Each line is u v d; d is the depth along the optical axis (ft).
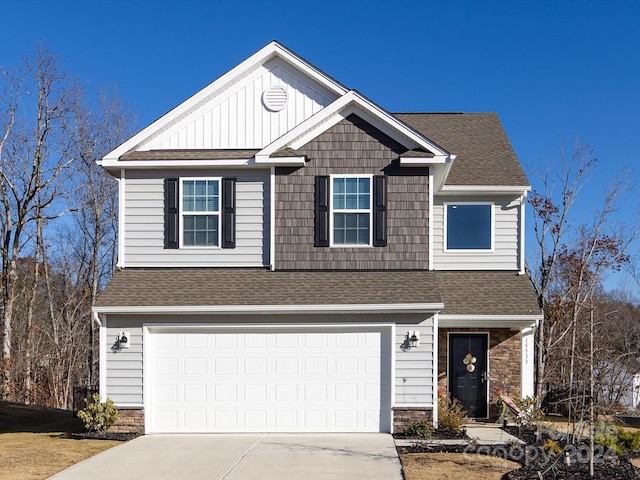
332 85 57.72
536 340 81.25
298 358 52.01
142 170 57.11
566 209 88.94
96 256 108.78
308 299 51.49
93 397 51.57
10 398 99.55
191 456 42.52
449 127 74.49
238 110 58.75
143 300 52.01
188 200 56.90
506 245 62.90
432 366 50.85
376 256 54.95
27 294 123.13
